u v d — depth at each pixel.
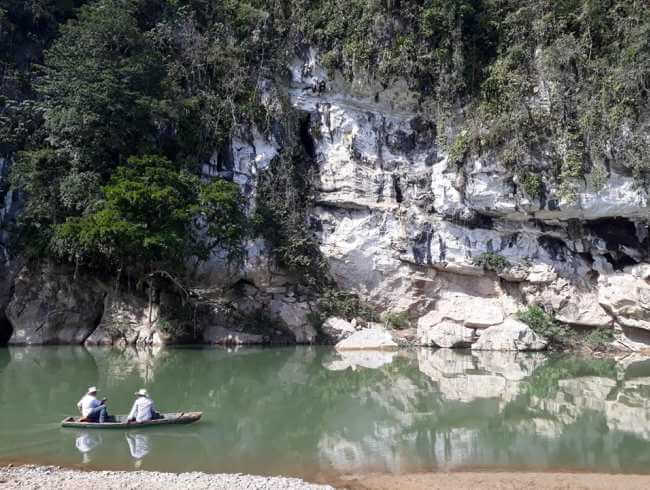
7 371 18.97
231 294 27.94
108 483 9.16
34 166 24.81
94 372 19.05
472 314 28.14
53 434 11.79
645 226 28.67
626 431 13.17
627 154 27.02
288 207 28.94
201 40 30.03
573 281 28.64
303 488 9.22
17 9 29.61
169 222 23.48
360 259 29.42
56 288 26.08
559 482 10.02
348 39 30.64
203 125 28.50
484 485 9.84
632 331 27.20
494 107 28.56
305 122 31.47
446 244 29.22
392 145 31.12
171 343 25.94
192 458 10.72
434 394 17.00
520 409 15.25
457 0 29.31
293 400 16.11
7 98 27.78
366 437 12.59
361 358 23.83
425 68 29.98
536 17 28.62
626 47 27.38
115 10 26.88
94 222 22.77
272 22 31.33
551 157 27.69
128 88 26.03
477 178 28.53
